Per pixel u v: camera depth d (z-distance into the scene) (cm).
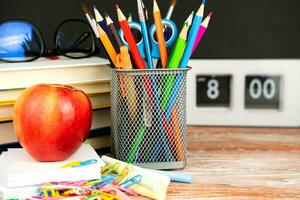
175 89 64
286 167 66
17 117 57
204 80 87
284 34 89
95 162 58
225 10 89
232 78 87
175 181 60
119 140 66
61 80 67
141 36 69
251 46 89
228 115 88
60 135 57
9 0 87
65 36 77
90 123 61
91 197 52
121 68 64
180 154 65
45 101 56
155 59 67
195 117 88
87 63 69
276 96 88
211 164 67
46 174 54
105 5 88
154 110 64
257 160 69
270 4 88
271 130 86
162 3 88
